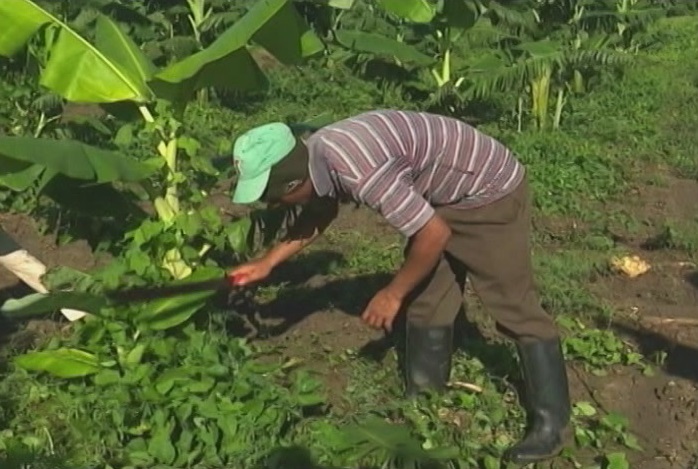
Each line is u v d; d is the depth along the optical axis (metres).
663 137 10.80
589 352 5.57
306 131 4.73
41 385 4.85
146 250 4.90
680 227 7.83
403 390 5.07
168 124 4.88
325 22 12.82
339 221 7.79
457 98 10.59
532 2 12.04
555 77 11.27
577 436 4.77
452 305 4.80
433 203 4.37
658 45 16.98
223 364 4.81
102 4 10.98
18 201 7.66
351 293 6.27
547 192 8.58
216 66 4.89
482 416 4.80
